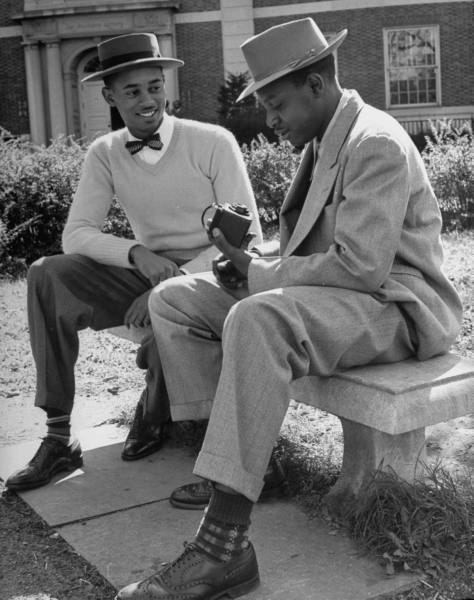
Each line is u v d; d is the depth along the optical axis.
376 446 2.47
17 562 2.45
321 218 2.54
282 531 2.51
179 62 3.31
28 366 4.88
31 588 2.29
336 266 2.35
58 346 3.02
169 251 3.43
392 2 21.58
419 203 2.52
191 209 3.36
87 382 4.41
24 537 2.61
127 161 3.35
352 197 2.35
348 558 2.32
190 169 3.31
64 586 2.30
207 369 2.80
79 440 3.43
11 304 6.86
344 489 2.58
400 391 2.27
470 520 2.33
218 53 21.98
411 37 21.78
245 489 2.11
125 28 21.81
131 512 2.72
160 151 3.32
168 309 2.77
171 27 21.81
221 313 2.80
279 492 2.76
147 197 3.34
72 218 3.37
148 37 3.27
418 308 2.44
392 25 21.66
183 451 3.27
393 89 21.97
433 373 2.41
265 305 2.19
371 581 2.19
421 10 21.56
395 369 2.47
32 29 22.06
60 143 9.84
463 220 9.96
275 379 2.14
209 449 2.13
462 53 21.67
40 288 3.03
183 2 21.89
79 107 22.80
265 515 2.62
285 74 2.43
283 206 2.75
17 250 9.00
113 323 3.30
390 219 2.32
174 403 2.83
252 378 2.14
